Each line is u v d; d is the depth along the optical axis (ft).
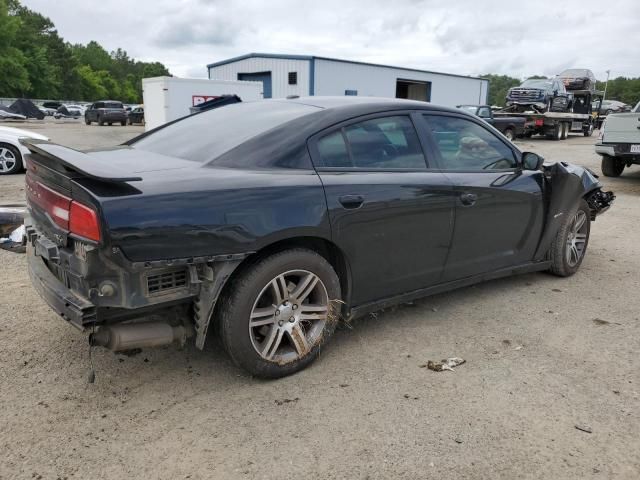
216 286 8.82
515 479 7.59
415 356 11.11
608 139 35.60
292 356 10.12
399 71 90.68
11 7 336.08
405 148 11.68
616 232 22.47
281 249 9.72
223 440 8.29
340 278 10.89
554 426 8.80
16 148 34.96
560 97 82.79
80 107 189.47
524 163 14.14
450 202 11.98
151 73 516.32
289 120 10.55
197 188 8.61
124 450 8.02
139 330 8.84
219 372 10.27
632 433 8.66
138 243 7.91
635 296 14.83
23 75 268.21
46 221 9.02
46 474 7.49
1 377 9.87
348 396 9.56
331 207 9.91
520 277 16.37
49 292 8.80
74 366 10.33
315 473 7.63
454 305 13.93
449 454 8.07
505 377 10.32
